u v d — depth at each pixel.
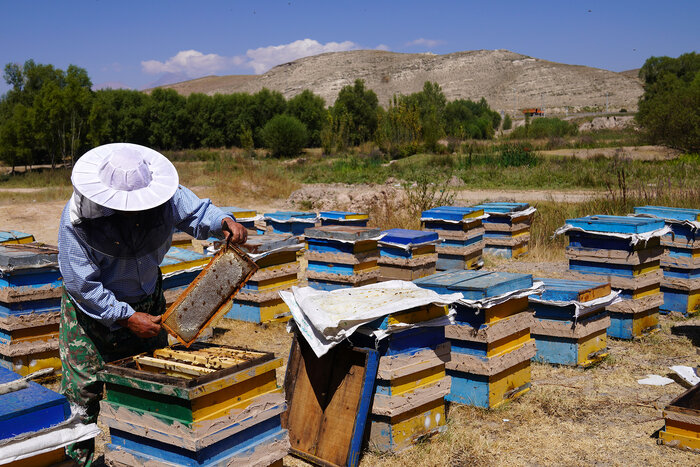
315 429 3.91
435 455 3.97
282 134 52.19
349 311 3.77
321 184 26.45
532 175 26.67
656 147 40.84
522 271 9.97
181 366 3.10
